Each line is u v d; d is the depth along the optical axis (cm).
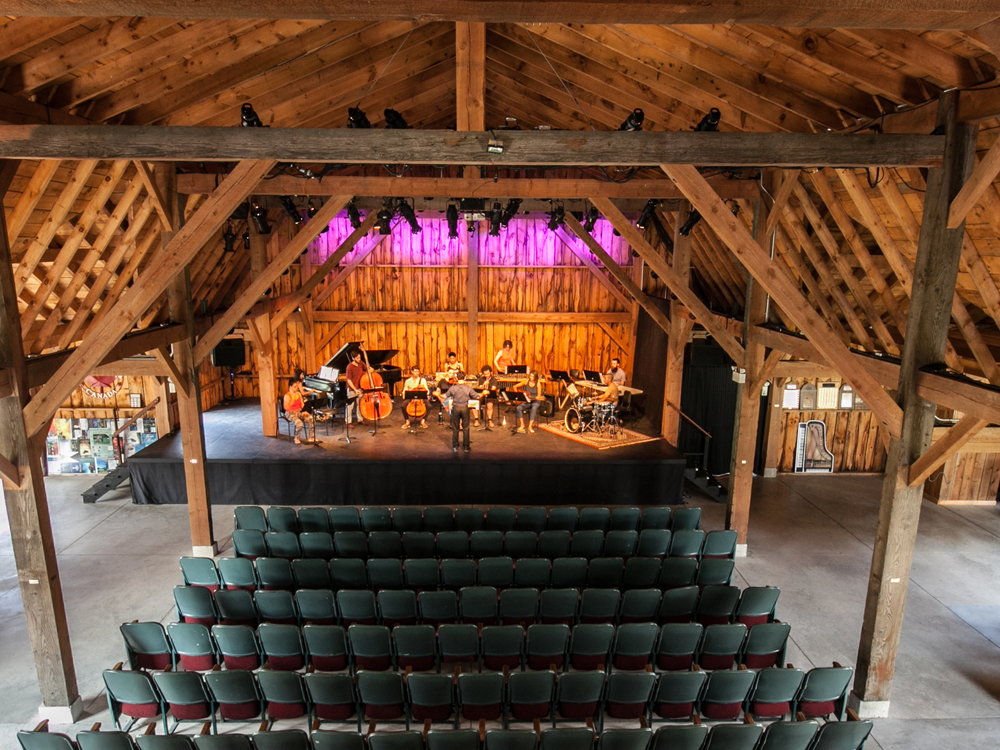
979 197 505
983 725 625
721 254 1117
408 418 1355
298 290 1245
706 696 543
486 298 1611
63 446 1324
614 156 566
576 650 593
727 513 1000
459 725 584
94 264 824
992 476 1216
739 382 950
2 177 567
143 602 823
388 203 1158
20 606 828
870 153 548
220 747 453
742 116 728
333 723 600
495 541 777
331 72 777
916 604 856
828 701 548
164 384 1316
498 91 1037
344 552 772
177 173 836
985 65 498
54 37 536
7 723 615
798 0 304
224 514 1114
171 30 577
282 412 1495
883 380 646
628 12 314
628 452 1211
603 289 1614
